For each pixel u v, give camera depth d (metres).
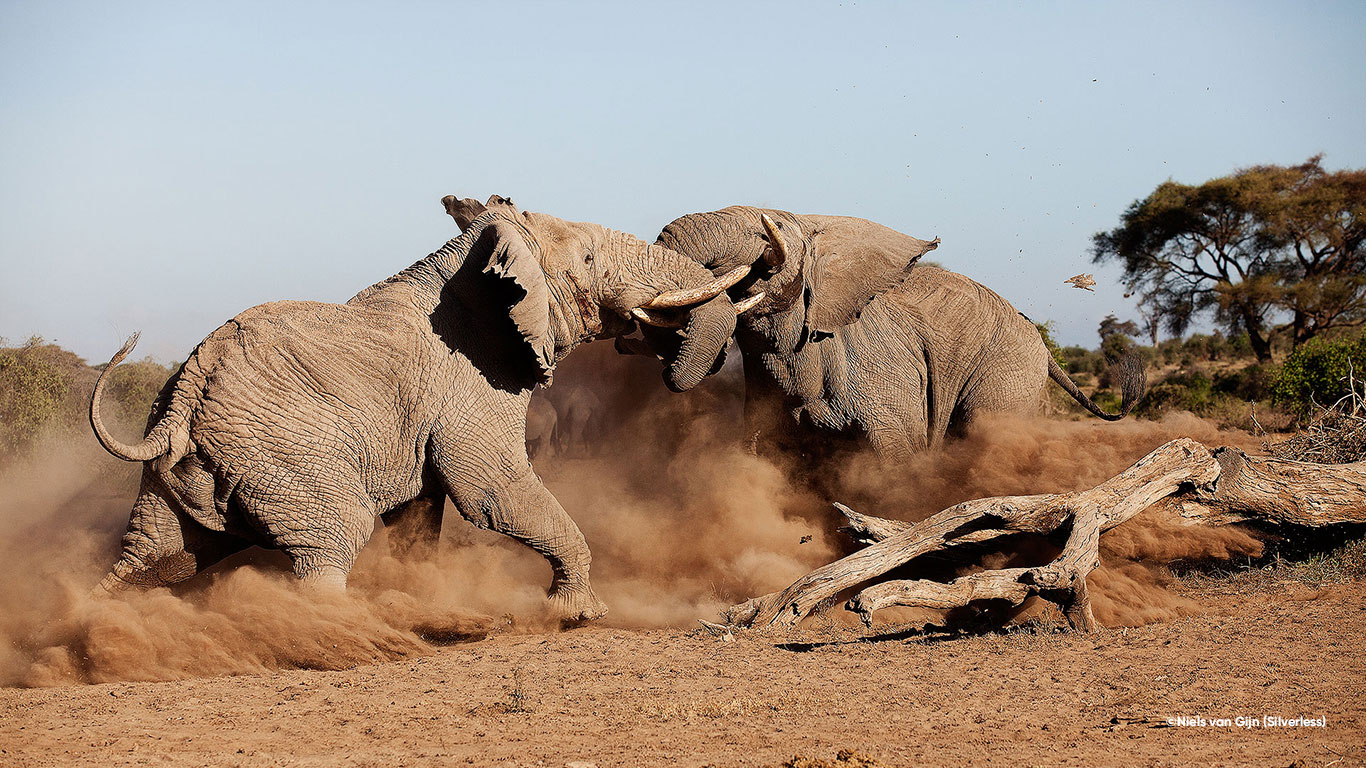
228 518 19.61
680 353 24.91
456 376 21.08
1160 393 77.75
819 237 27.20
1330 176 135.00
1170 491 22.48
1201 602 21.92
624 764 11.95
